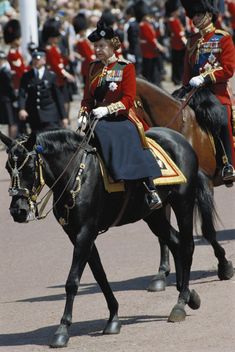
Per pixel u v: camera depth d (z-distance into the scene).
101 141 38.56
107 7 127.56
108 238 55.38
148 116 46.12
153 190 39.06
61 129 38.12
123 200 38.88
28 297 45.78
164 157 40.25
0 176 73.94
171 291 44.81
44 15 119.31
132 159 38.62
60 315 42.50
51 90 76.62
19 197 36.59
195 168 41.34
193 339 37.12
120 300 43.62
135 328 39.25
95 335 38.62
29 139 36.94
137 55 111.81
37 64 76.88
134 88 39.41
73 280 37.34
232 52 46.69
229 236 54.12
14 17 124.00
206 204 42.41
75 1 126.12
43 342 38.25
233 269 46.19
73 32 109.38
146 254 51.53
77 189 37.56
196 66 47.44
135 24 111.88
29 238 56.84
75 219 37.72
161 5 133.88
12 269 50.91
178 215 40.78
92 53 103.81
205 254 50.81
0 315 43.09
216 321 39.34
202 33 47.47
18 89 85.31
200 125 46.56
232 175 47.00
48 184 37.78
